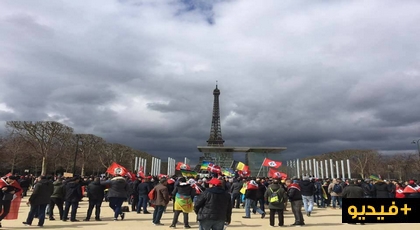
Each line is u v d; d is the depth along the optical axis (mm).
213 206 11148
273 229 16875
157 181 26250
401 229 16484
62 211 19203
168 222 18969
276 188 17953
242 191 25844
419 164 91875
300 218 18031
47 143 71750
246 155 63469
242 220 20375
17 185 16188
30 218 16953
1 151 75250
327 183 30750
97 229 16062
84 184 20828
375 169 97812
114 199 19047
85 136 85250
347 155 100250
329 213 24453
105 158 92562
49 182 17328
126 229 16125
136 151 103000
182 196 16828
